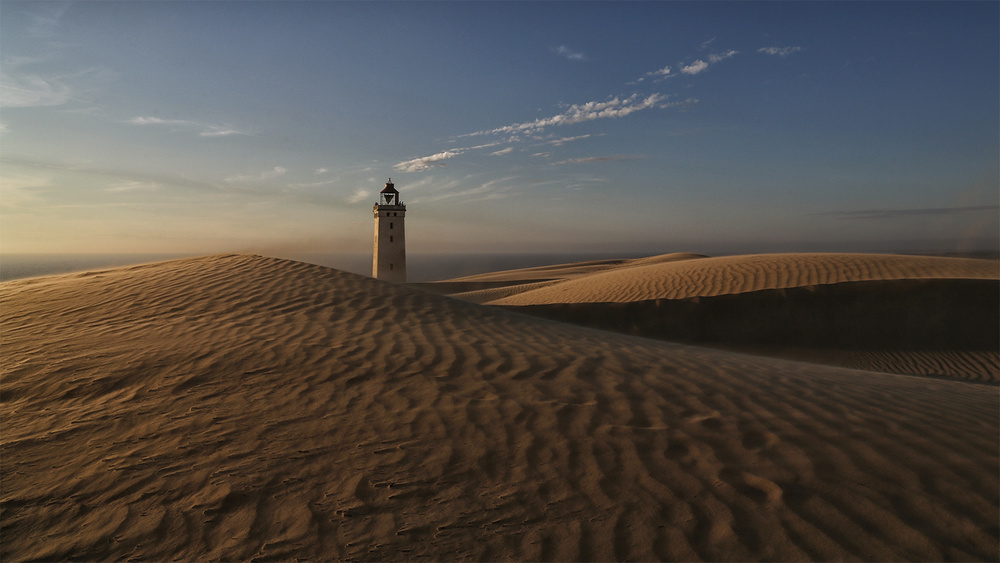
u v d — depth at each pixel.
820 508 3.14
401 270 51.97
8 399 5.02
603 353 6.88
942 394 5.69
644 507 3.23
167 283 10.15
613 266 56.38
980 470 3.50
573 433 4.22
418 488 3.49
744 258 22.11
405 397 4.99
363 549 2.92
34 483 3.61
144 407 4.78
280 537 3.03
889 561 2.69
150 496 3.44
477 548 2.92
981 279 15.42
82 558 2.90
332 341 6.80
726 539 2.91
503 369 5.88
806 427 4.28
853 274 17.02
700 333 15.46
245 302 8.95
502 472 3.68
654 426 4.34
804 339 14.60
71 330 7.27
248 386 5.25
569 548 2.89
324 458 3.87
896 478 3.43
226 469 3.73
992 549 2.74
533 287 32.72
